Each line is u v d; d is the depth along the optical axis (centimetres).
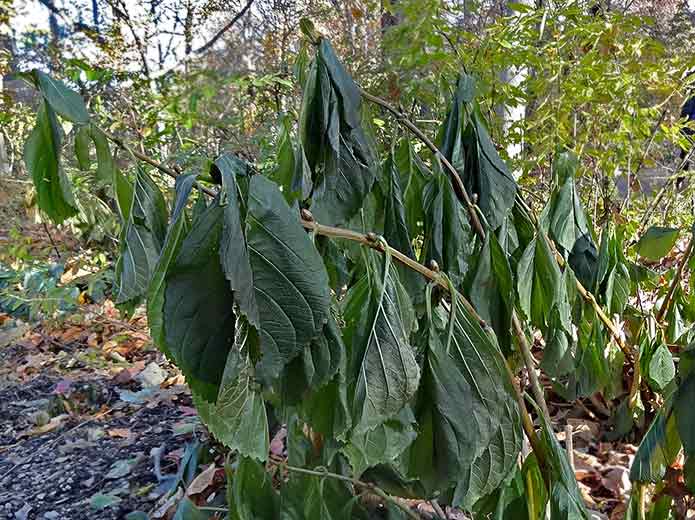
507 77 233
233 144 213
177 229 59
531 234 115
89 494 191
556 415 202
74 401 265
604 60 217
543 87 218
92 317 329
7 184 317
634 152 231
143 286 77
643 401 171
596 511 156
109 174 78
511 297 96
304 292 54
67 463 213
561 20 222
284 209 55
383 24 275
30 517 182
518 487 93
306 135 82
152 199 80
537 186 243
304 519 90
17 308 362
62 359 308
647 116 241
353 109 82
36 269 325
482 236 99
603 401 201
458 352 77
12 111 266
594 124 229
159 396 261
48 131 70
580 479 171
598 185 230
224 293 53
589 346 135
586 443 187
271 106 221
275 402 79
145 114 235
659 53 226
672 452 96
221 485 168
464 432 74
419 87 205
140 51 269
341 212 87
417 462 77
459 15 239
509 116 233
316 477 93
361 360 70
